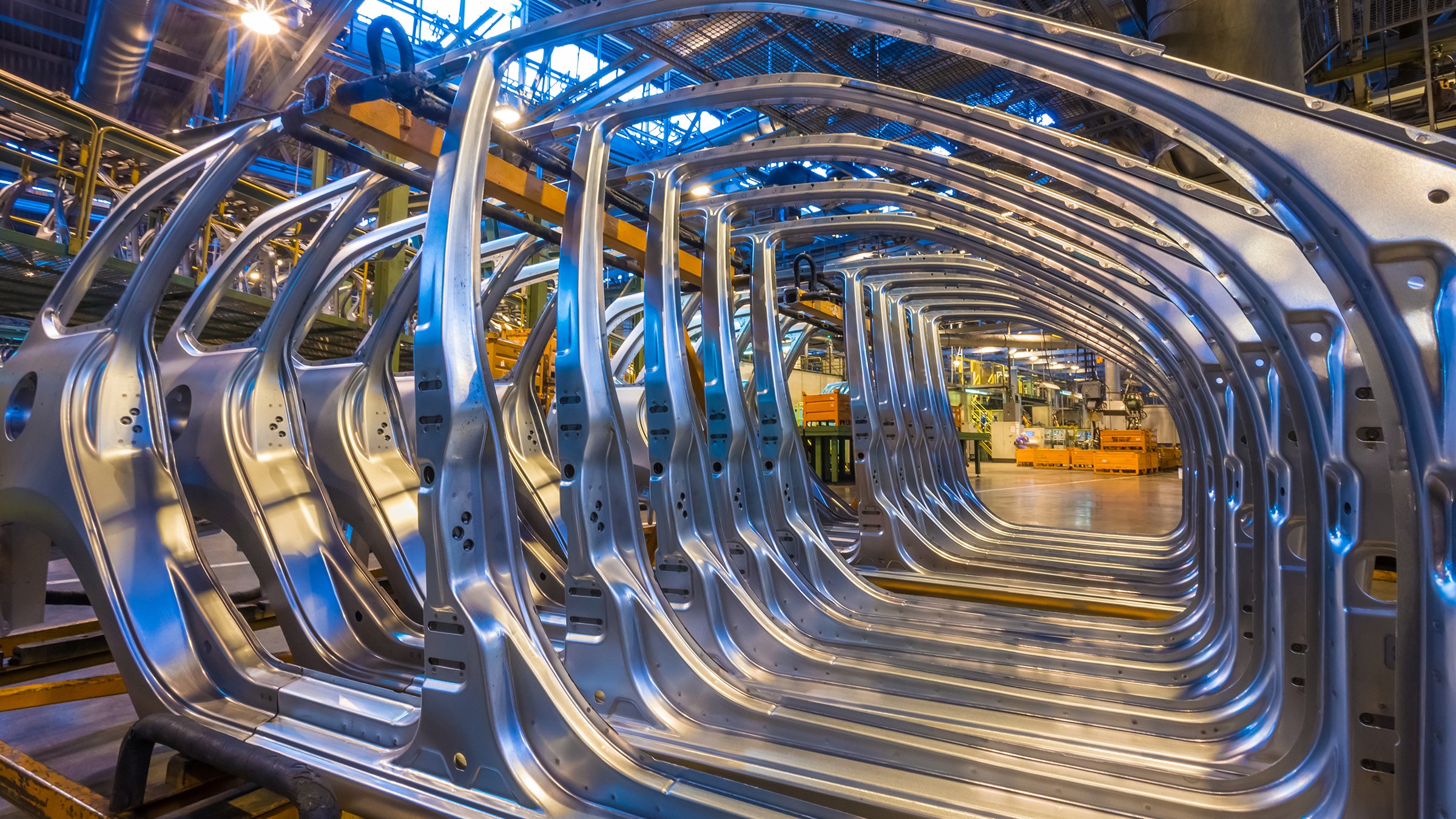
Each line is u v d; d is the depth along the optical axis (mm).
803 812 1953
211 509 3480
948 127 2734
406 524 4172
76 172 6262
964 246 4551
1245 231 2242
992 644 3898
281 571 3334
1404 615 1641
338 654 3301
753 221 9008
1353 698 1983
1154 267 3129
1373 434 1980
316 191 3896
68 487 2750
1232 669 3238
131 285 3055
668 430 3637
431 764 2150
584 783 2068
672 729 2797
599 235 3158
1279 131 1496
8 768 2232
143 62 9438
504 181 3848
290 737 2398
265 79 11031
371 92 2635
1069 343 25516
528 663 2148
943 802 2320
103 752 2992
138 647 2660
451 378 2180
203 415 3574
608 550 3041
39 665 3447
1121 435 24828
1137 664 3637
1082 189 2578
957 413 18625
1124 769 2549
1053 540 7586
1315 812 2084
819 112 6883
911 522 6504
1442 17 6395
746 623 3584
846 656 3652
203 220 3109
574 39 2551
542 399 9648
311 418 4312
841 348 23688
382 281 7977
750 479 4305
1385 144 1386
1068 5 6109
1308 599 2355
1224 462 3836
